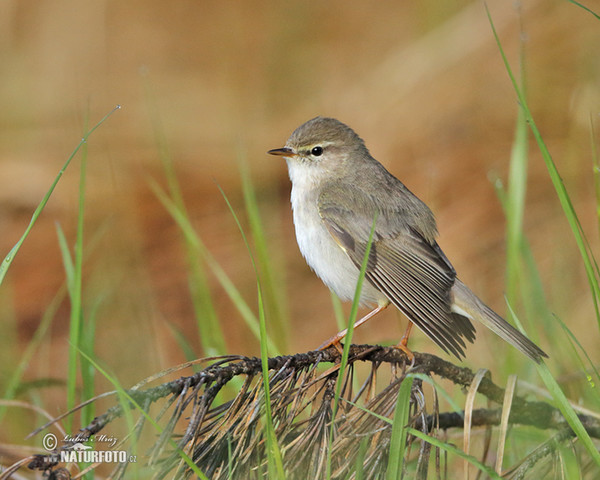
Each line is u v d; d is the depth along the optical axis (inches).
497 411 234.1
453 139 627.2
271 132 709.3
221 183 639.1
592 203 520.7
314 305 511.5
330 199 333.1
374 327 483.8
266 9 922.1
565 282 443.2
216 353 297.6
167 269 539.8
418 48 761.6
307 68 802.8
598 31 686.5
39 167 653.9
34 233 593.0
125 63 838.5
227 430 181.6
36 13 912.3
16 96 767.7
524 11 751.1
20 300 525.3
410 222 327.6
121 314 466.9
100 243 560.7
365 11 890.1
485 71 697.6
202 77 806.5
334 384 197.3
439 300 298.0
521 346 277.4
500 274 486.6
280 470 168.4
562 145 588.1
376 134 666.8
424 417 192.9
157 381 398.6
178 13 928.9
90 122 731.4
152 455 167.8
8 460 253.8
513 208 310.5
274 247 556.4
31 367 457.7
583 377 284.8
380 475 186.1
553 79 657.0
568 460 196.1
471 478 278.2
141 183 643.5
